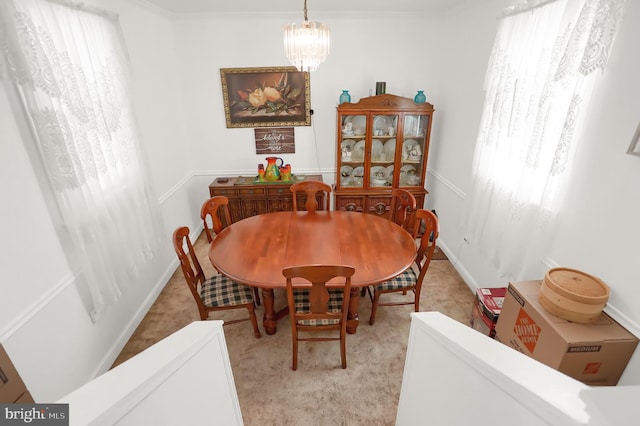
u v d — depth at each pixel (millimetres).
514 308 1735
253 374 1973
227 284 2176
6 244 1383
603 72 1373
